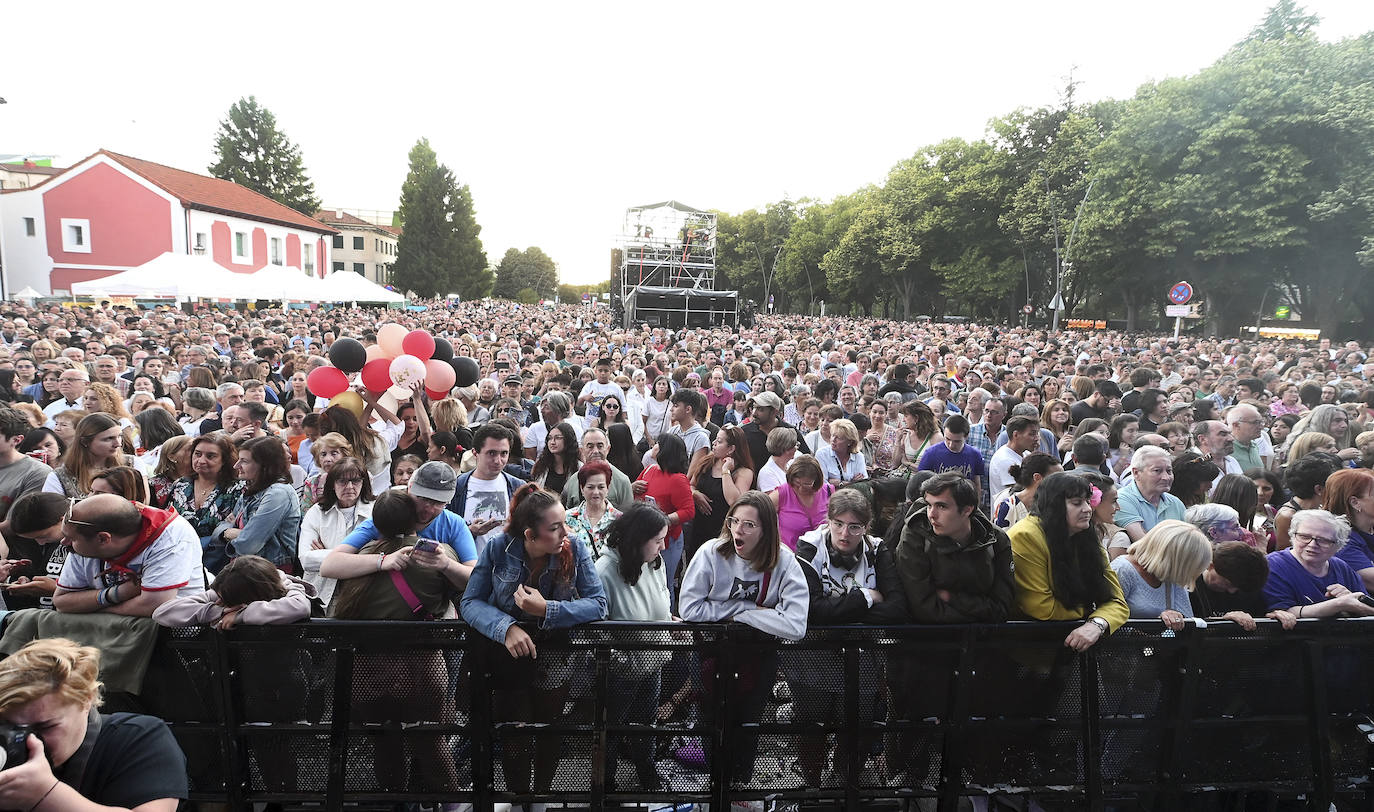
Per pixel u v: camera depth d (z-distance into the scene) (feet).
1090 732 11.05
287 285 77.30
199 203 125.80
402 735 10.55
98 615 10.14
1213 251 101.96
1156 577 11.81
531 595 10.27
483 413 26.73
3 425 14.79
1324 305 107.55
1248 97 95.71
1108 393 27.25
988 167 151.12
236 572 10.12
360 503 14.42
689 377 29.99
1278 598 12.30
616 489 17.62
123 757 7.21
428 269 263.29
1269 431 26.02
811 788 10.99
